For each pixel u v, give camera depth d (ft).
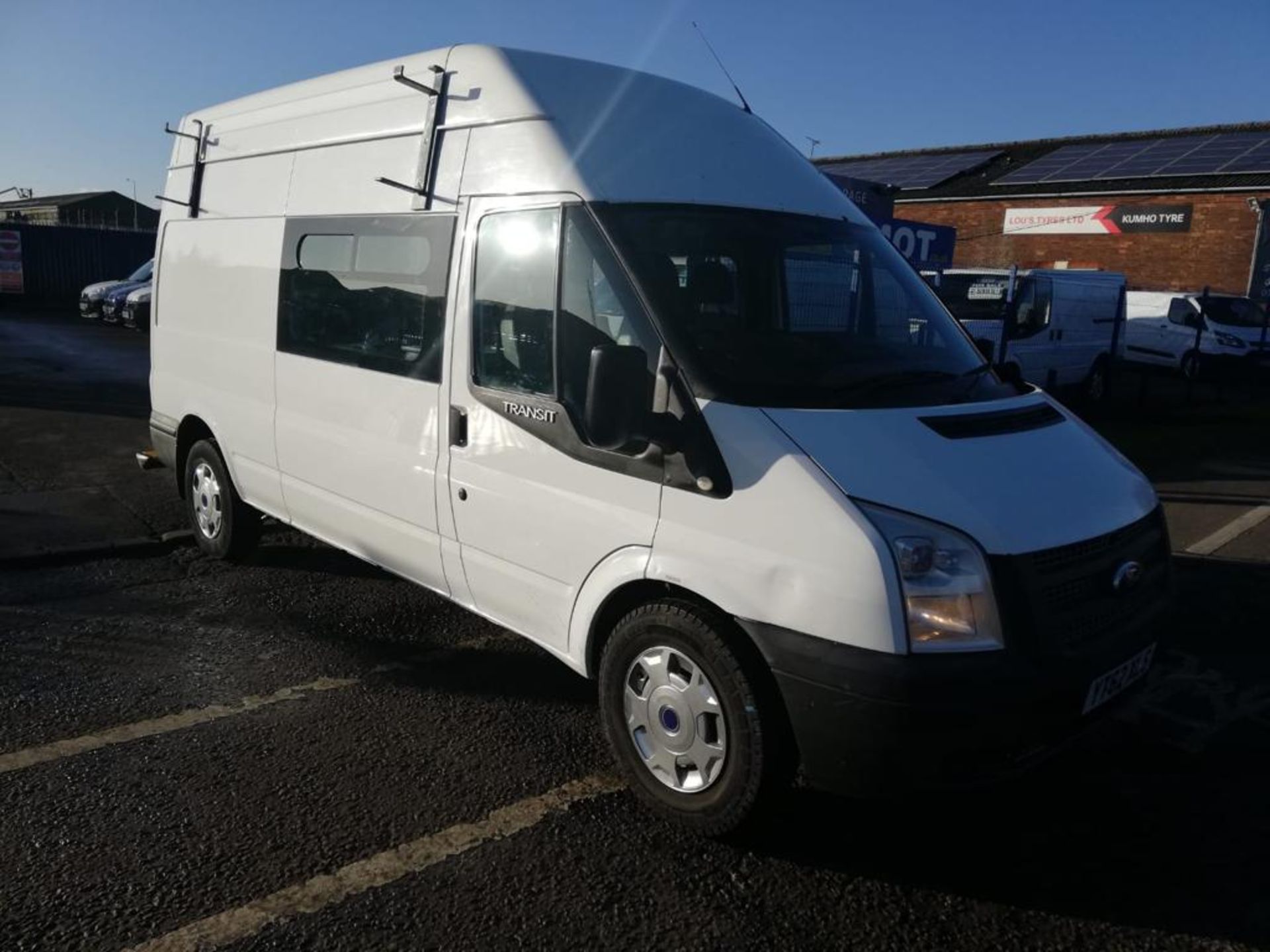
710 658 10.39
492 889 10.16
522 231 12.51
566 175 12.07
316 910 9.74
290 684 14.97
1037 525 9.98
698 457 10.39
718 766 10.59
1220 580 20.81
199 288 19.94
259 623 17.40
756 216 12.86
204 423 20.11
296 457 17.08
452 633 17.17
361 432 15.39
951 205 96.58
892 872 10.67
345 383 15.64
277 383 17.39
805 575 9.59
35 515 23.16
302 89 17.24
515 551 12.73
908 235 41.88
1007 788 12.46
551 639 12.60
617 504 11.28
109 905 9.70
